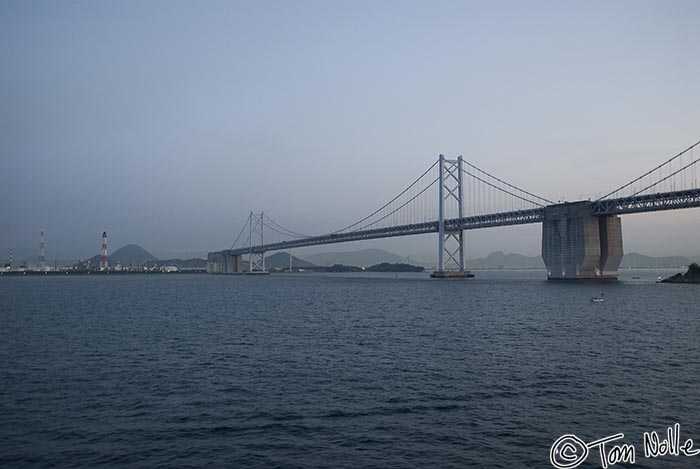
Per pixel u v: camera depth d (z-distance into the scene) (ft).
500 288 363.35
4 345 118.83
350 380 82.64
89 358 102.58
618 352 105.81
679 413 65.87
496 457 52.90
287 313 194.29
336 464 51.37
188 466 51.11
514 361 96.73
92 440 57.88
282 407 68.80
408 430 60.29
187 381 82.94
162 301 268.00
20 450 55.16
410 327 147.33
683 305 216.33
